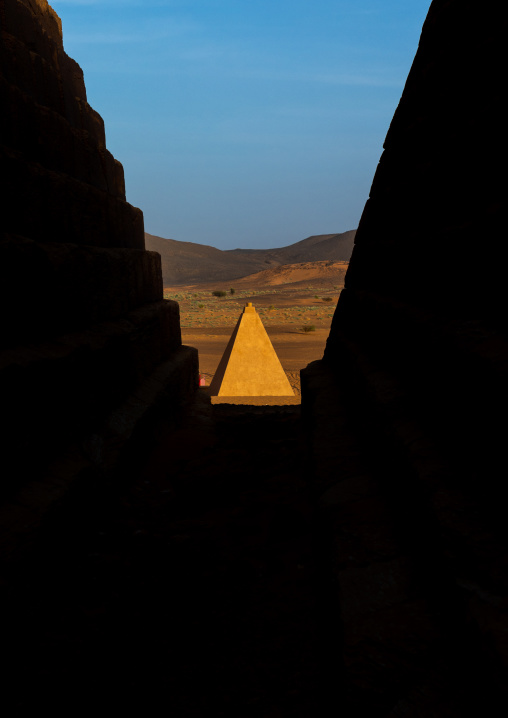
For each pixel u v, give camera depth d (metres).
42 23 6.11
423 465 2.71
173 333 10.82
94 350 5.64
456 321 3.01
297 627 3.31
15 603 3.12
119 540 4.80
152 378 8.22
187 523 5.13
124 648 3.24
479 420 2.37
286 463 6.71
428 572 2.42
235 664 3.03
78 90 6.91
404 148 4.91
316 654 3.01
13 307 4.29
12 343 4.28
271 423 8.20
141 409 6.86
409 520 2.83
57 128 5.71
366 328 5.54
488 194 3.11
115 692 2.85
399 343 4.01
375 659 2.09
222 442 7.90
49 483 4.21
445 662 1.99
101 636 3.35
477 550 2.04
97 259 6.32
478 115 3.23
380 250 5.43
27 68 5.19
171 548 4.62
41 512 3.77
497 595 1.85
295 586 3.80
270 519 5.06
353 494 3.55
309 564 4.07
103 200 7.02
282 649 3.12
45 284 4.89
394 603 2.35
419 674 1.99
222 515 5.34
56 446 4.72
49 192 5.21
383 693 1.97
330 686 2.50
